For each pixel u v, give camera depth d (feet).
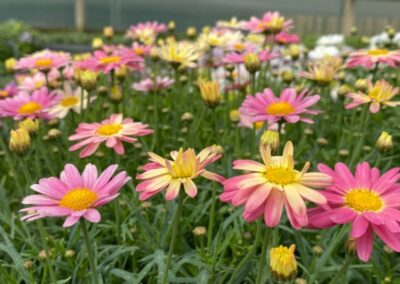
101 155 1.38
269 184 0.72
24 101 1.35
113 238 1.21
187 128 1.53
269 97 1.20
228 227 1.22
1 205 1.29
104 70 1.43
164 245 1.10
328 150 1.62
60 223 1.30
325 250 1.07
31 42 4.63
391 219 0.72
